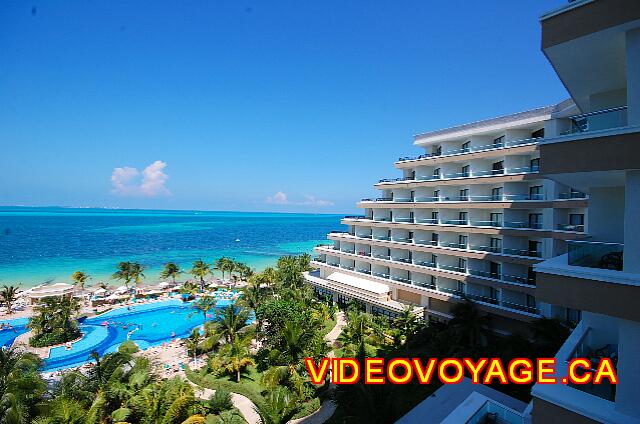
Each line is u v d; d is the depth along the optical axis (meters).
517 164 40.00
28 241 157.88
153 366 40.75
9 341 50.97
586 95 14.09
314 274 72.75
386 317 50.69
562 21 10.34
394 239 53.53
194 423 24.00
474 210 43.56
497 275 40.78
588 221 14.01
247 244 177.50
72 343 50.00
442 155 49.06
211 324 45.91
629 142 9.20
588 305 9.57
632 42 9.50
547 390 10.26
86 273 97.94
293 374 33.28
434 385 33.19
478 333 38.00
